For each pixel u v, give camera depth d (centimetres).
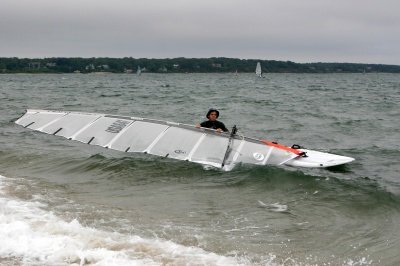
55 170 1091
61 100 3388
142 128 1245
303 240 663
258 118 2328
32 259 544
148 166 1077
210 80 10744
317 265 583
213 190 920
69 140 1430
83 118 1372
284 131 1886
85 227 657
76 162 1141
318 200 855
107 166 1096
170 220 729
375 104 3331
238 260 575
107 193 895
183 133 1184
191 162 1087
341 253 623
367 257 611
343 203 838
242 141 1131
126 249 575
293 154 1113
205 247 616
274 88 6356
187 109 2791
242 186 941
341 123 2152
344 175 1066
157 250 578
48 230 626
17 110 2481
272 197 876
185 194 892
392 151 1437
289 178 969
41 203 780
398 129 1969
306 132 1864
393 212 798
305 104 3291
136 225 690
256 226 716
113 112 2553
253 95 4447
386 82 10150
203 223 721
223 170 1038
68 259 544
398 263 593
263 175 988
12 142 1419
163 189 928
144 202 833
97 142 1240
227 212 785
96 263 534
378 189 923
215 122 1270
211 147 1121
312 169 1091
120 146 1202
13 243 579
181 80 10581
